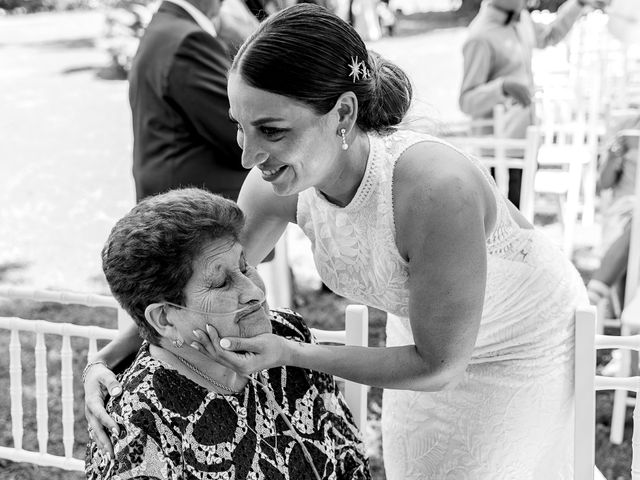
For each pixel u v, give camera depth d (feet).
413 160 5.46
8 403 14.23
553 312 6.42
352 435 6.32
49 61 50.44
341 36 5.06
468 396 6.54
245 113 5.03
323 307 18.10
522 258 6.24
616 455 12.25
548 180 18.37
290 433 5.87
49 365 15.70
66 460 8.80
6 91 43.21
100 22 65.82
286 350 5.53
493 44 17.61
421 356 5.58
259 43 4.92
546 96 19.83
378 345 16.35
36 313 18.43
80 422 13.50
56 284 20.95
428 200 5.32
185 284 5.33
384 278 5.88
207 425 5.51
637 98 19.95
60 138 34.58
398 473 7.09
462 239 5.29
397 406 6.97
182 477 5.42
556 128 19.30
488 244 6.04
